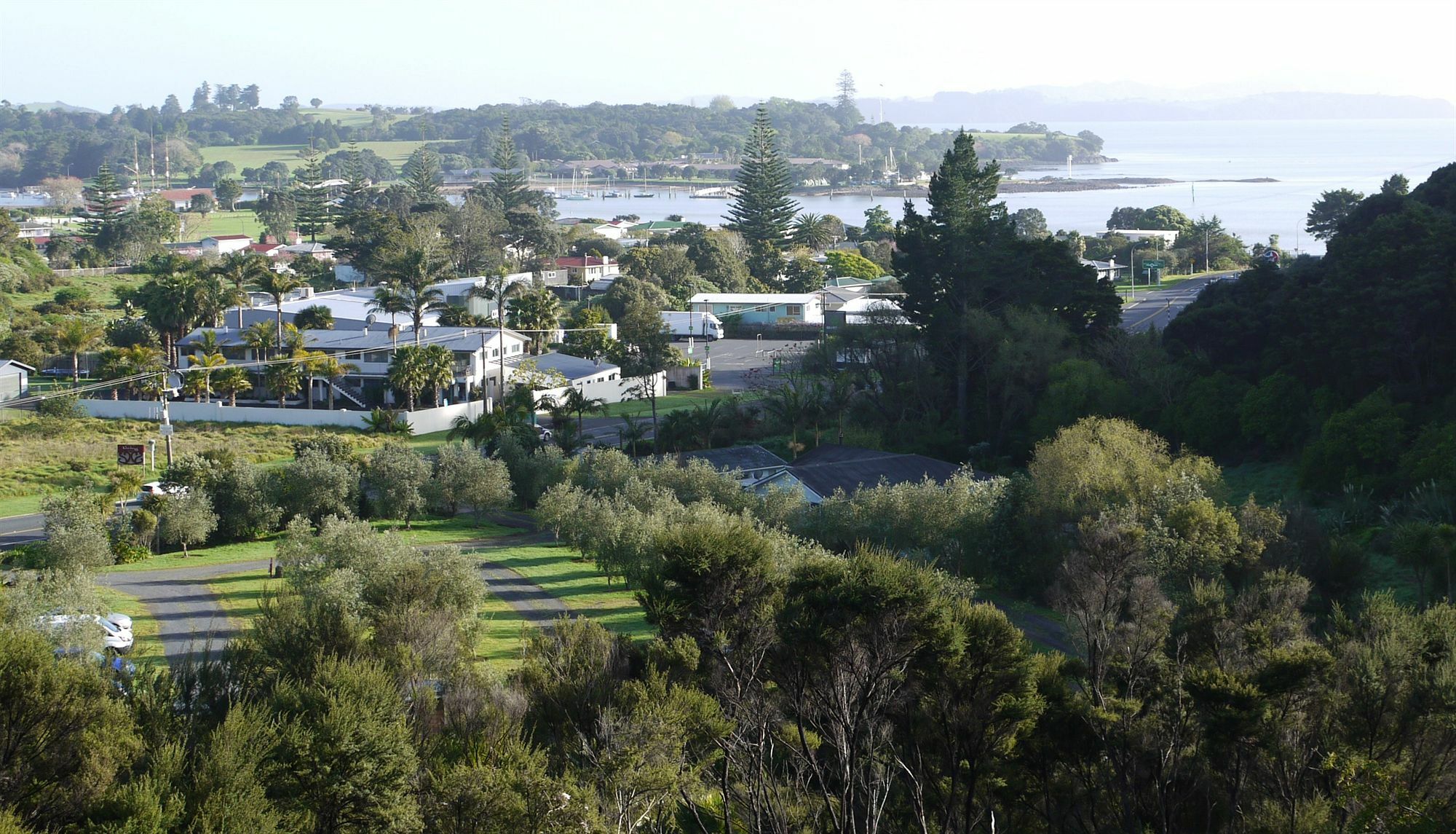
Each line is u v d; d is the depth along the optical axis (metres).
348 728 21.97
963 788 27.31
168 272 157.38
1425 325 69.75
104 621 38.34
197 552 57.28
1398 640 31.12
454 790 21.84
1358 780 25.08
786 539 46.03
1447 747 27.62
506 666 37.84
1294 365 74.38
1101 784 28.67
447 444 73.94
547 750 25.97
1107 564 35.31
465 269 174.25
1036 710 26.94
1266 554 46.91
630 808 22.33
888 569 25.83
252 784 21.27
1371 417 63.28
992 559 51.78
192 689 28.27
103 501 59.19
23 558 50.91
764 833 23.94
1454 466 56.19
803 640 25.00
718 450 73.00
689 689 25.06
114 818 20.36
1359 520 58.31
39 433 82.62
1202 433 73.69
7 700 21.86
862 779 24.72
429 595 37.53
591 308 128.50
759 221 190.50
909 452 80.94
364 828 21.48
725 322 142.88
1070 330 85.81
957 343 85.69
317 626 31.62
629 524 49.16
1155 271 160.12
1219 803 28.38
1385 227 76.44
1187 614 34.16
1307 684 28.39
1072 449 55.50
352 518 62.69
